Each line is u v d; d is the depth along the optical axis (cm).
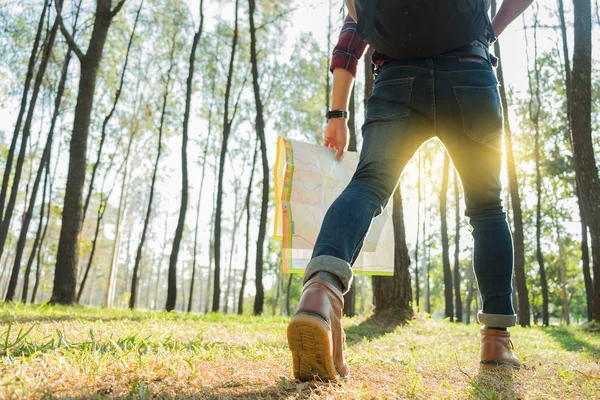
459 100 168
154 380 136
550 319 5156
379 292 789
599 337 682
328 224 146
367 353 235
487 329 190
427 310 2909
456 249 2114
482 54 173
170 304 1244
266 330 477
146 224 1772
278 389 133
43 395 104
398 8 155
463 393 141
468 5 156
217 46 2042
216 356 193
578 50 985
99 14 1096
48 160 1820
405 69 169
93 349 188
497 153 181
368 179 161
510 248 192
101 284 6262
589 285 1588
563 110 1986
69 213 1009
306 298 133
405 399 130
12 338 202
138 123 2256
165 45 2041
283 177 195
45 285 3831
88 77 1065
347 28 188
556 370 194
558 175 2258
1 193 1338
